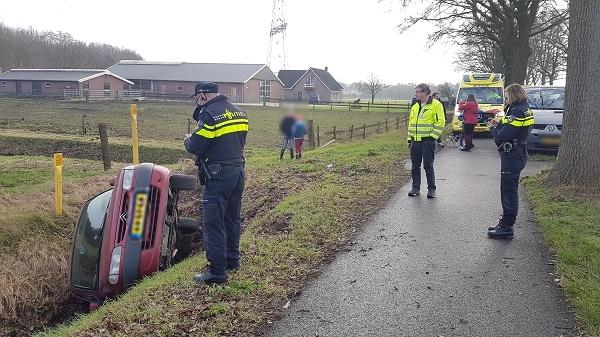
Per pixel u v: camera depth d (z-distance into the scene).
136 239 6.43
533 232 7.16
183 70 77.00
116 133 29.11
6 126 30.78
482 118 19.16
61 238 9.22
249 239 6.90
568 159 9.35
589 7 8.95
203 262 6.21
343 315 4.80
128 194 6.64
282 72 88.06
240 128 5.57
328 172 11.77
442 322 4.66
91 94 65.88
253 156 19.56
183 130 31.78
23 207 10.20
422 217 7.97
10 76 69.75
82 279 6.57
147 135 28.42
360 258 6.23
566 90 9.40
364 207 8.56
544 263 6.02
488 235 6.95
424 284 5.47
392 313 4.84
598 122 9.08
